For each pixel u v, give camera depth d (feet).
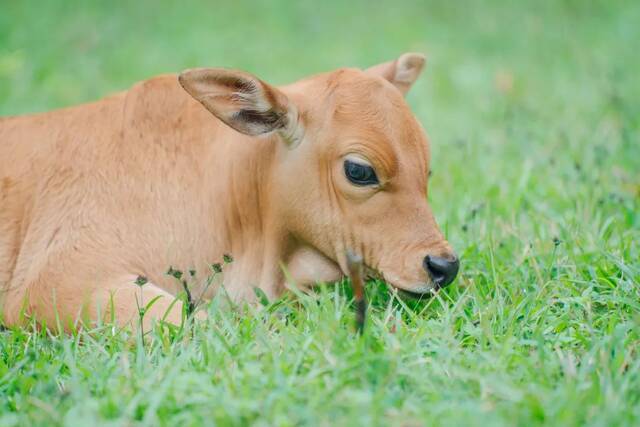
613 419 28.71
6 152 43.47
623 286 38.83
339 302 39.14
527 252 42.29
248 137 40.88
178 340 35.68
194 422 29.14
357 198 38.27
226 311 40.65
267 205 40.42
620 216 47.06
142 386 31.19
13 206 42.47
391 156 37.88
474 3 97.50
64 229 41.04
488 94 73.05
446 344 33.99
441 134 64.69
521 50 85.25
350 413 28.73
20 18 86.38
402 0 100.17
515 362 32.78
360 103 38.52
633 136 58.90
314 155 38.91
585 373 31.76
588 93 71.15
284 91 40.32
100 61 79.56
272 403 29.45
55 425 29.81
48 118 44.21
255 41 87.86
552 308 38.58
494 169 55.77
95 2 93.25
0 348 37.27
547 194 51.26
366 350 32.04
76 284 39.83
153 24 90.33
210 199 41.60
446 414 29.04
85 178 41.86
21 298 41.32
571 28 88.58
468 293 39.50
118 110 43.47
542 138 61.00
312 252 40.50
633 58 79.92
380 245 38.29
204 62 80.89
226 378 31.30
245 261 41.32
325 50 85.81
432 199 51.70
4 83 72.08
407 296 37.99
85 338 36.35
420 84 75.66
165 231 41.27
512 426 28.37
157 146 42.47
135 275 40.32
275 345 33.99
